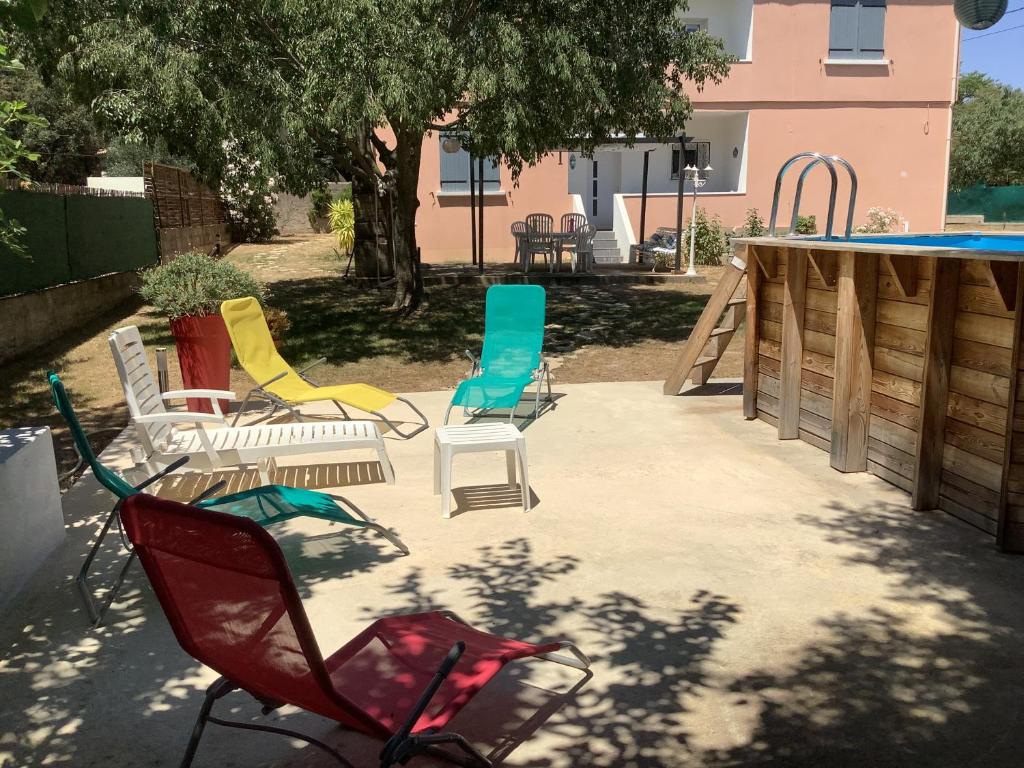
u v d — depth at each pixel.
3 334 10.61
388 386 9.65
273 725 3.16
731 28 22.31
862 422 5.96
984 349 4.77
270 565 2.25
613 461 6.34
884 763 2.86
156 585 2.61
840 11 21.67
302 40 9.53
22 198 11.27
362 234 17.42
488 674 2.80
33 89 24.11
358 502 5.55
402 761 2.49
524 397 8.55
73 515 5.37
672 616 3.93
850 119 22.20
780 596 4.11
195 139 10.57
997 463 4.73
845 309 5.85
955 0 5.83
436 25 9.65
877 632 3.75
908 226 22.94
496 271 19.00
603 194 24.95
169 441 5.73
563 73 9.86
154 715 3.23
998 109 43.38
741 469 6.12
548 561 4.57
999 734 3.00
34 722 3.19
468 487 5.82
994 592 4.12
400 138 13.07
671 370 9.46
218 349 8.01
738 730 3.06
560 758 2.92
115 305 15.38
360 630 3.83
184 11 9.77
